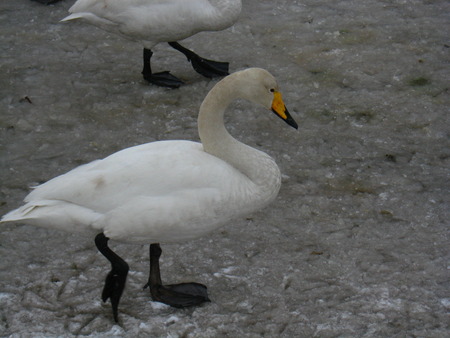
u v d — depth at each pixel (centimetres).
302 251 753
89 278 718
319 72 1092
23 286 705
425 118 987
